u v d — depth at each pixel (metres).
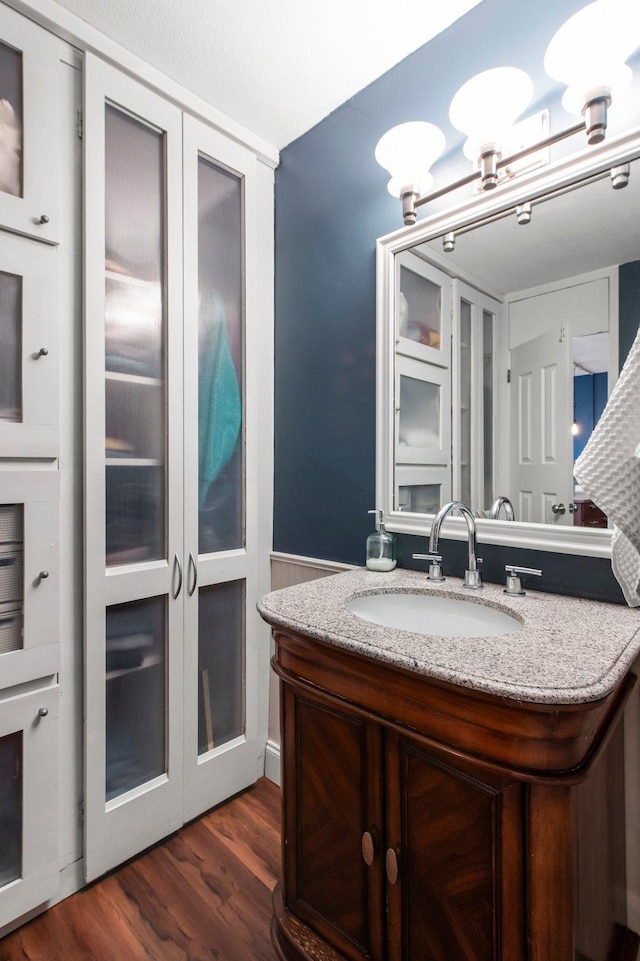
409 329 1.44
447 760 0.81
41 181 1.23
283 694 1.12
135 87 1.42
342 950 0.98
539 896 0.71
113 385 1.42
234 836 1.54
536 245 1.18
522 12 1.21
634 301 1.05
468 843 0.78
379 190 1.53
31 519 1.22
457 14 1.31
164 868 1.41
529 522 1.20
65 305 1.31
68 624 1.33
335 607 1.07
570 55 0.97
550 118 1.16
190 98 1.54
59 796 1.28
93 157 1.33
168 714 1.52
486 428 1.28
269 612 1.04
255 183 1.78
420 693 0.82
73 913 1.26
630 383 0.95
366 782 0.94
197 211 1.60
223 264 1.71
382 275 1.50
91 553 1.34
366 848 0.93
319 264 1.71
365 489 1.58
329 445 1.68
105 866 1.36
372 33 1.36
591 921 0.81
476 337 1.29
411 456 1.44
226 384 1.72
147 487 1.49
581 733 0.71
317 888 1.04
